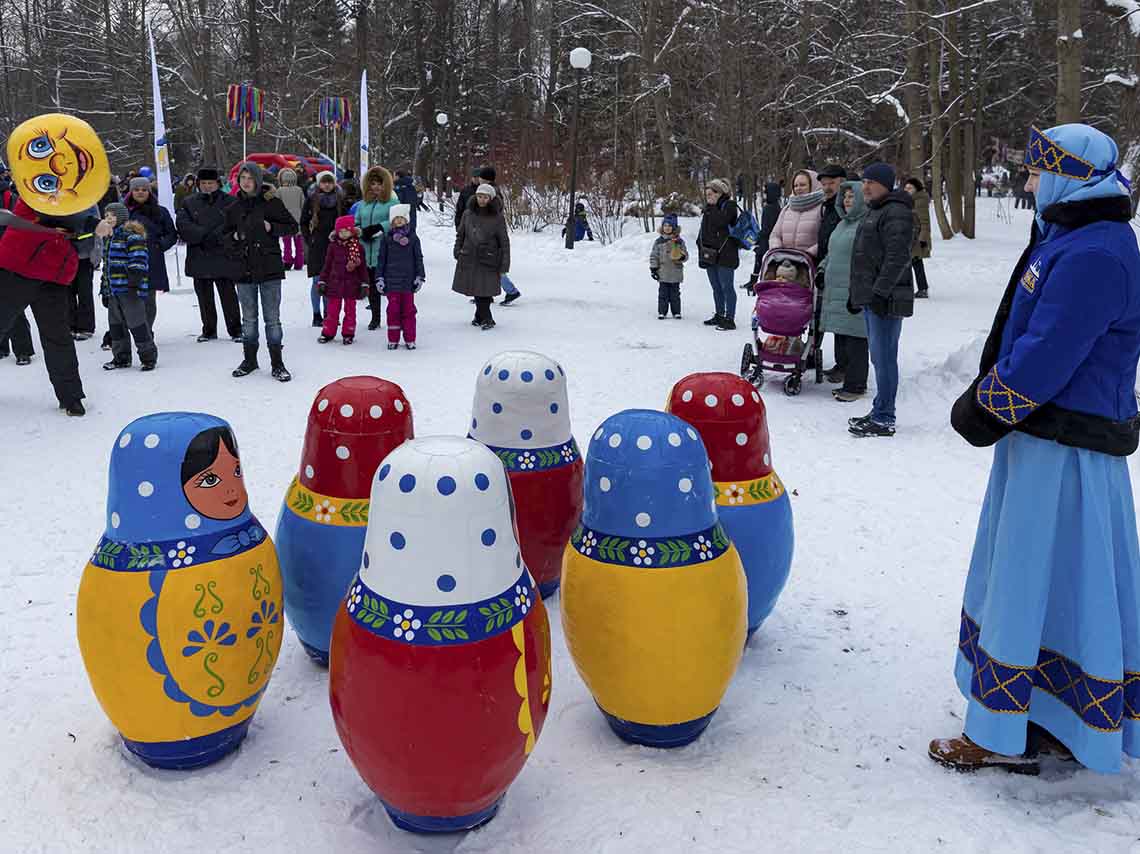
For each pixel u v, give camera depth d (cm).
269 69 3978
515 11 4716
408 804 255
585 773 297
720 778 294
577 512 400
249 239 828
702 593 289
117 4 4028
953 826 268
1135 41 1364
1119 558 276
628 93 3506
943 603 426
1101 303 255
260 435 682
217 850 261
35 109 4291
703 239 1128
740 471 357
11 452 639
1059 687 284
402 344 1042
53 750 307
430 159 4325
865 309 699
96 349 990
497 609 247
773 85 2480
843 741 316
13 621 399
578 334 1121
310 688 350
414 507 242
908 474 617
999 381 270
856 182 788
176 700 280
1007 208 3559
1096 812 276
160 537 278
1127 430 273
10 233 677
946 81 2630
